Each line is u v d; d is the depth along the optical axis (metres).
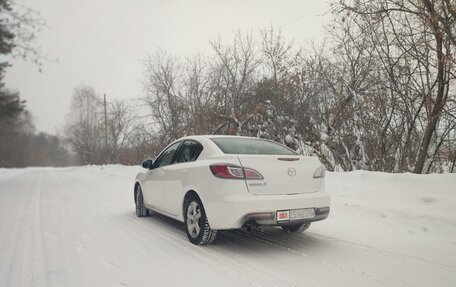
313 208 4.51
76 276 3.69
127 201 9.45
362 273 3.70
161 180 5.87
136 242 5.03
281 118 13.53
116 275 3.71
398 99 9.48
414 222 5.54
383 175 7.46
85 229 5.93
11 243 5.08
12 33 12.27
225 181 4.29
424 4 7.54
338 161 10.79
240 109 15.84
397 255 4.27
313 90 12.68
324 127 11.70
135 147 25.94
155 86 21.17
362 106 10.15
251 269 3.84
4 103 17.81
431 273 3.68
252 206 4.15
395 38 8.87
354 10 8.66
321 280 3.52
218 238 5.17
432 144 9.13
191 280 3.54
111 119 35.41
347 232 5.37
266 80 14.99
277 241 4.98
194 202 4.82
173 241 5.07
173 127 19.47
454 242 4.68
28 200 10.28
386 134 9.78
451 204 5.71
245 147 4.98
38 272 3.83
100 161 39.75
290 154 5.10
